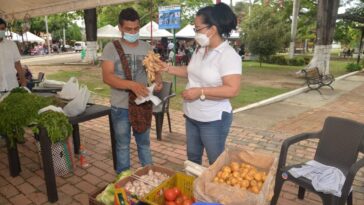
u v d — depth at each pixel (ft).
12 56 14.42
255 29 64.64
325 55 42.42
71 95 11.87
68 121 9.69
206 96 7.02
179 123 18.63
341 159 8.48
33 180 11.03
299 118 20.62
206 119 7.59
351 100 27.66
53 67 55.62
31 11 21.88
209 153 7.93
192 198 7.13
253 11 68.03
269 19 64.03
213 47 7.28
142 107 9.53
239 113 21.75
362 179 11.27
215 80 7.20
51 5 19.69
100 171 11.83
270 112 22.34
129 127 9.94
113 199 7.15
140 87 8.91
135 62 9.35
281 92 31.14
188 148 8.53
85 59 62.23
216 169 6.73
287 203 9.63
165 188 7.16
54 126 9.11
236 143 15.34
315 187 7.51
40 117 9.22
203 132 7.80
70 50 162.50
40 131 9.02
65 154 11.35
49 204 9.53
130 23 8.86
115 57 9.14
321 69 42.57
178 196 7.02
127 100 9.51
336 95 30.30
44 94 14.05
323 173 7.89
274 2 63.67
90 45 60.90
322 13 41.16
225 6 7.09
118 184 7.36
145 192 7.12
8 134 9.82
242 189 5.76
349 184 7.07
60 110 9.73
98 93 29.30
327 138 8.86
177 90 31.17
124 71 9.18
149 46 9.91
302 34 89.10
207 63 7.28
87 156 13.23
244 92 30.81
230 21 7.04
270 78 43.45
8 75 14.23
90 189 10.48
